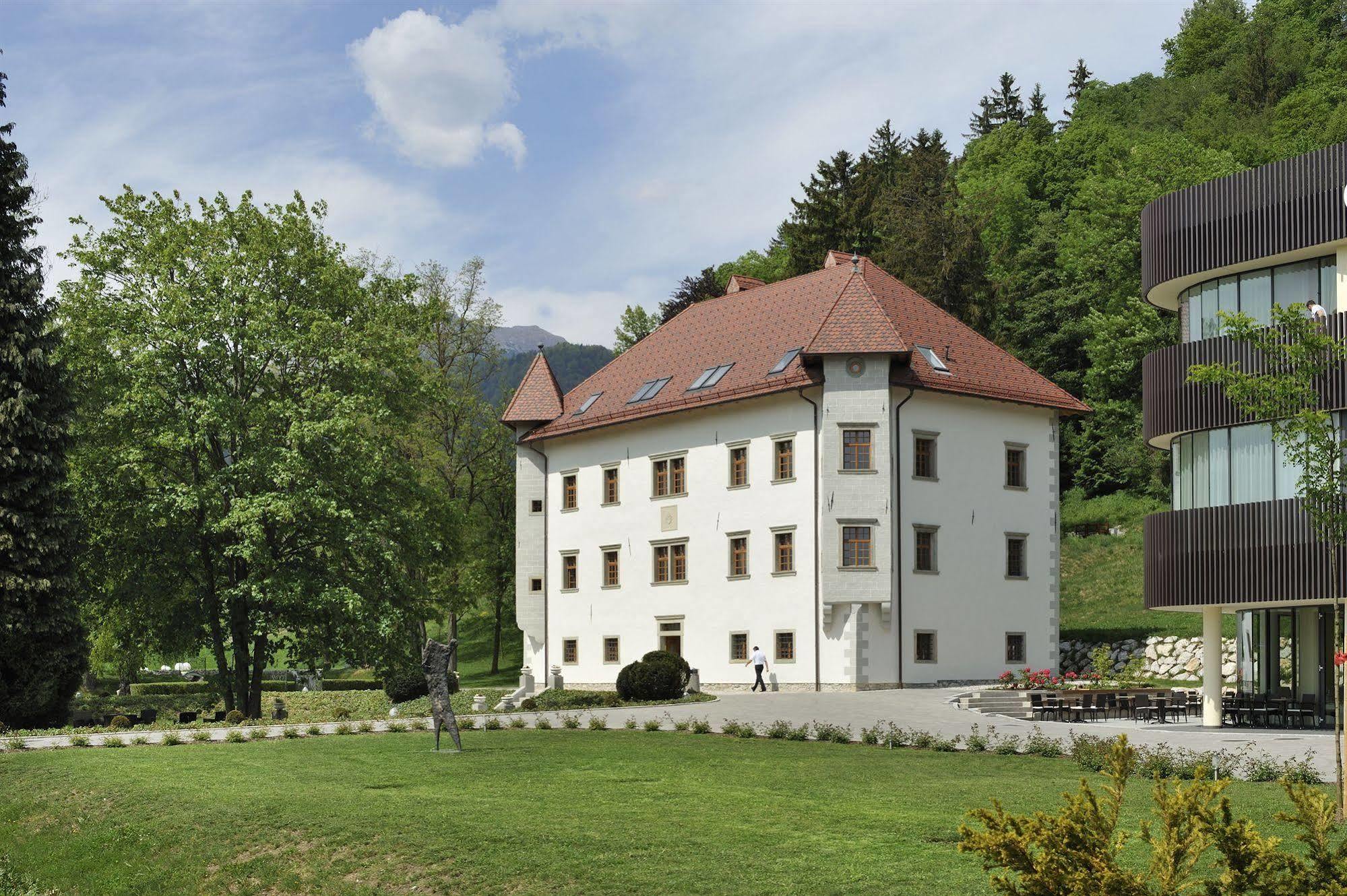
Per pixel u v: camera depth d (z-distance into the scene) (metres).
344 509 41.09
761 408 46.78
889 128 102.62
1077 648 52.53
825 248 80.50
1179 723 33.16
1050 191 90.50
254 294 42.53
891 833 15.05
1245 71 94.75
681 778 20.50
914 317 49.12
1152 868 8.56
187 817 18.61
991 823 8.68
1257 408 18.11
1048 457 49.25
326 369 44.56
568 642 53.66
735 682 46.97
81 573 40.94
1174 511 31.98
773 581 45.97
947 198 80.50
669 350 53.62
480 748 25.25
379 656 44.09
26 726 35.28
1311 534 28.84
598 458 52.81
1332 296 29.55
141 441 41.44
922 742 25.69
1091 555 61.12
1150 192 70.31
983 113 128.38
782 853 14.14
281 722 34.38
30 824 20.67
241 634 42.78
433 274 66.88
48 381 36.72
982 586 46.72
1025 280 77.94
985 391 46.97
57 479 36.41
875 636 44.09
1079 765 22.20
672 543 49.59
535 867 14.31
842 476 44.47
